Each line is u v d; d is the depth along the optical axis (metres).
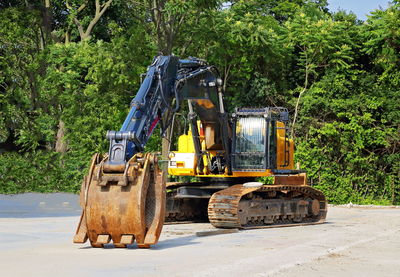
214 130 17.12
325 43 30.95
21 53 34.22
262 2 34.34
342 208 27.38
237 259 9.59
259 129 17.64
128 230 10.88
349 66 31.36
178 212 18.61
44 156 32.69
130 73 29.56
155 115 13.09
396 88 32.25
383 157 32.09
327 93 31.84
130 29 31.50
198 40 30.20
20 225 15.70
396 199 32.25
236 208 15.62
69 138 31.52
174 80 13.98
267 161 17.44
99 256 9.98
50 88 32.75
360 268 8.84
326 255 10.18
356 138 31.50
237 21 30.23
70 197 27.94
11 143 35.06
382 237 13.47
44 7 36.16
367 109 32.06
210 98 15.97
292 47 31.84
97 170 11.02
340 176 31.78
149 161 11.16
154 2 29.06
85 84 32.09
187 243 12.19
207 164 17.86
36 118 33.47
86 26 37.25
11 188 31.84
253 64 31.62
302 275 8.13
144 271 8.34
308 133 31.89
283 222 17.78
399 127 31.94
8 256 9.93
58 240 12.44
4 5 36.84
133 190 10.87
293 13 36.81
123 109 31.03
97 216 10.94
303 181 18.62
